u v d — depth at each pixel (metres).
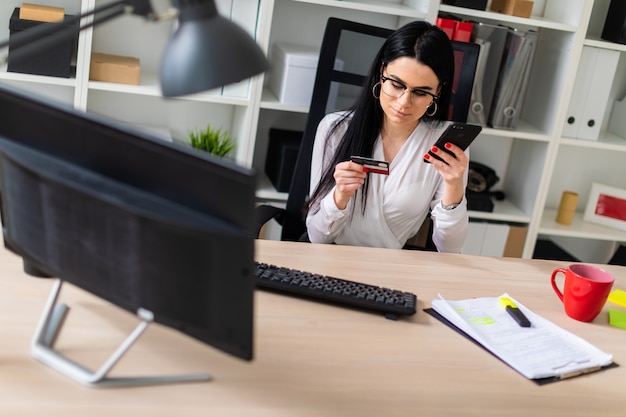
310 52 3.04
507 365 1.54
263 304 1.62
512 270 2.04
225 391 1.30
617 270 2.19
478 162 3.57
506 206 3.48
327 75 2.62
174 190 1.19
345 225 2.33
